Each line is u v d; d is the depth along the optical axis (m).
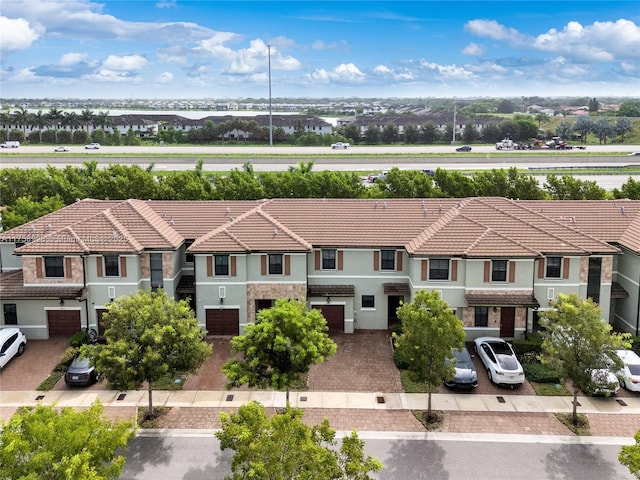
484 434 26.19
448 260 35.31
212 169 90.62
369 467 17.30
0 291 35.25
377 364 33.06
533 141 151.88
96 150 119.38
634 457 18.14
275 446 16.59
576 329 25.12
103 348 25.33
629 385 29.89
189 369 26.56
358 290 37.56
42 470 15.98
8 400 29.03
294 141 149.50
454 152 116.44
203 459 24.22
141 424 26.89
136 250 35.12
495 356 31.42
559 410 28.33
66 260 35.28
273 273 36.25
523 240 36.38
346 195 52.66
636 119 184.88
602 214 40.94
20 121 159.25
